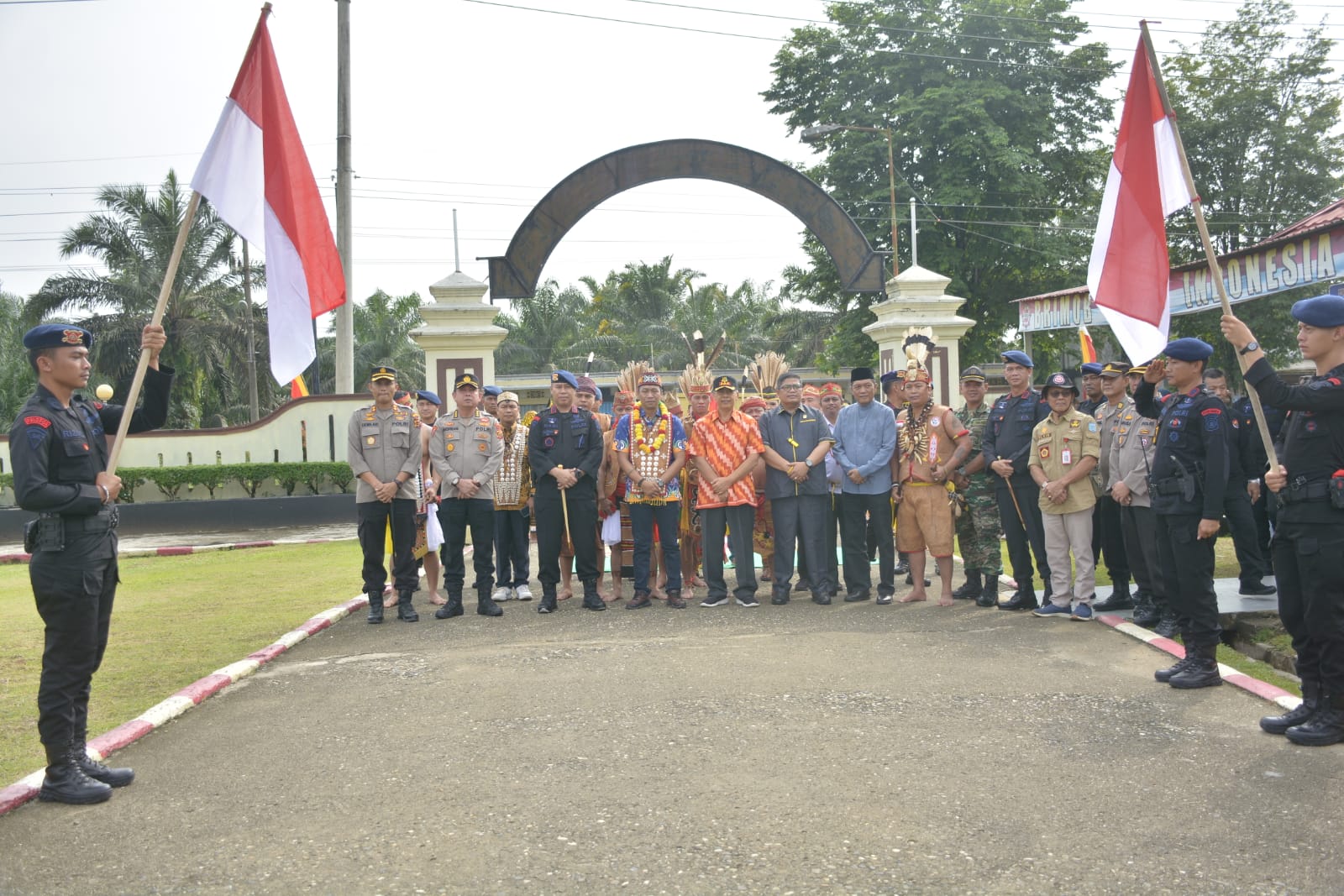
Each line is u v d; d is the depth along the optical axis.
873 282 15.94
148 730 5.88
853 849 4.03
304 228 6.32
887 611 9.02
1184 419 6.28
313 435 19.42
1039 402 8.88
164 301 5.41
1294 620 5.35
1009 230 30.03
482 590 9.34
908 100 29.97
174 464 19.30
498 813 4.48
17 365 45.38
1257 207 31.62
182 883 3.90
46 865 4.10
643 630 8.41
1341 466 5.07
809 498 9.51
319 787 4.88
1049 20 31.05
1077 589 8.45
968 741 5.27
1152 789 4.59
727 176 15.73
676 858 3.98
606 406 28.50
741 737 5.41
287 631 8.83
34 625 9.78
